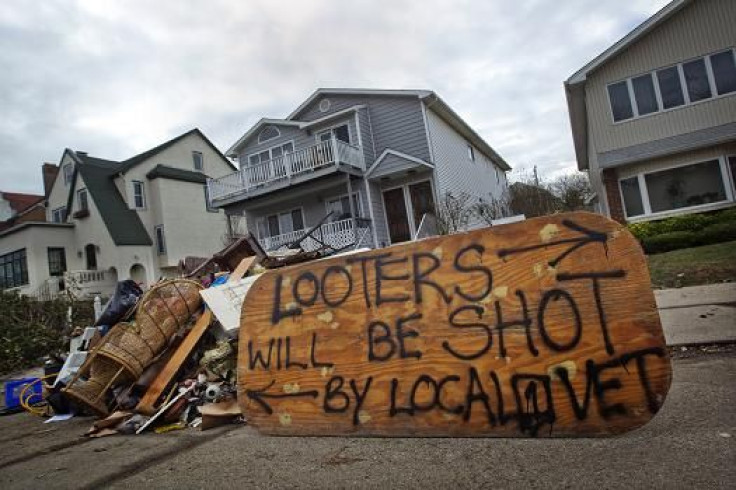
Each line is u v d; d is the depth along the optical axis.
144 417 3.90
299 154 15.84
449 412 1.93
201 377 4.17
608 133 12.90
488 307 1.97
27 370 10.25
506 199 23.81
